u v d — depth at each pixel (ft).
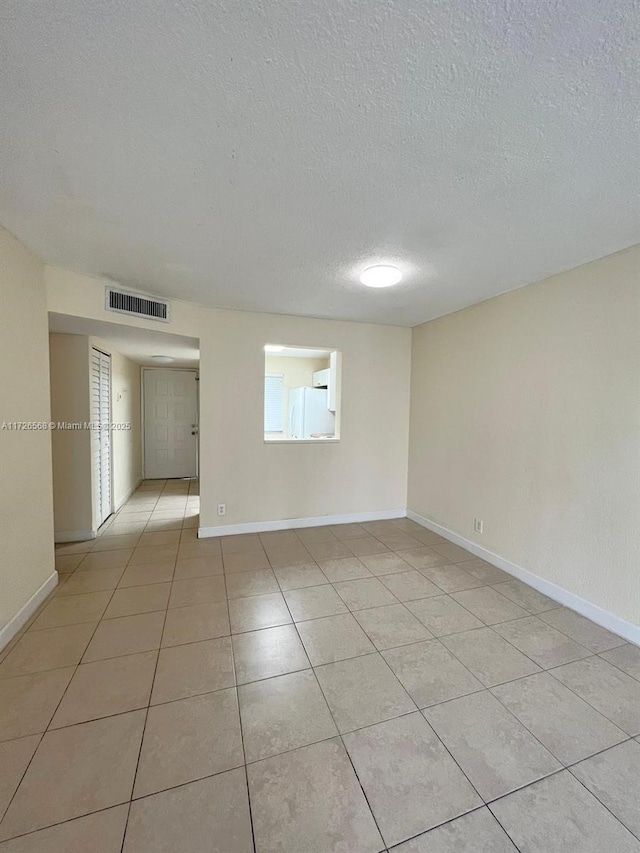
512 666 6.09
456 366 11.49
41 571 7.86
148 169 4.75
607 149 4.27
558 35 2.96
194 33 2.98
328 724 4.93
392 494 14.11
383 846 3.58
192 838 3.61
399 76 3.36
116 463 14.66
